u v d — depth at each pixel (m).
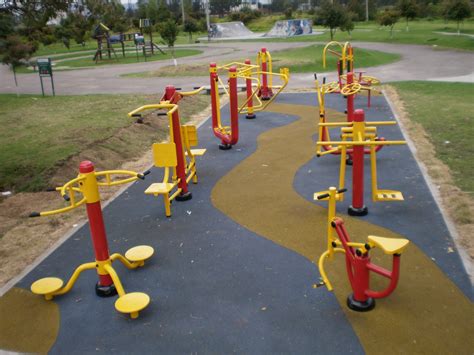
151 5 71.75
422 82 18.16
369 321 4.32
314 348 4.02
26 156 9.87
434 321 4.28
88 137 11.15
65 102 17.41
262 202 7.27
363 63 24.81
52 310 4.80
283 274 5.18
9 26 8.66
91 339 4.32
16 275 5.52
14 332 4.49
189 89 19.41
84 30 55.09
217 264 5.49
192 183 8.34
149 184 8.45
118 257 5.26
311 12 77.94
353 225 6.25
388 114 12.88
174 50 42.81
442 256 5.37
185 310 4.66
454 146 9.52
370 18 68.06
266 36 54.81
